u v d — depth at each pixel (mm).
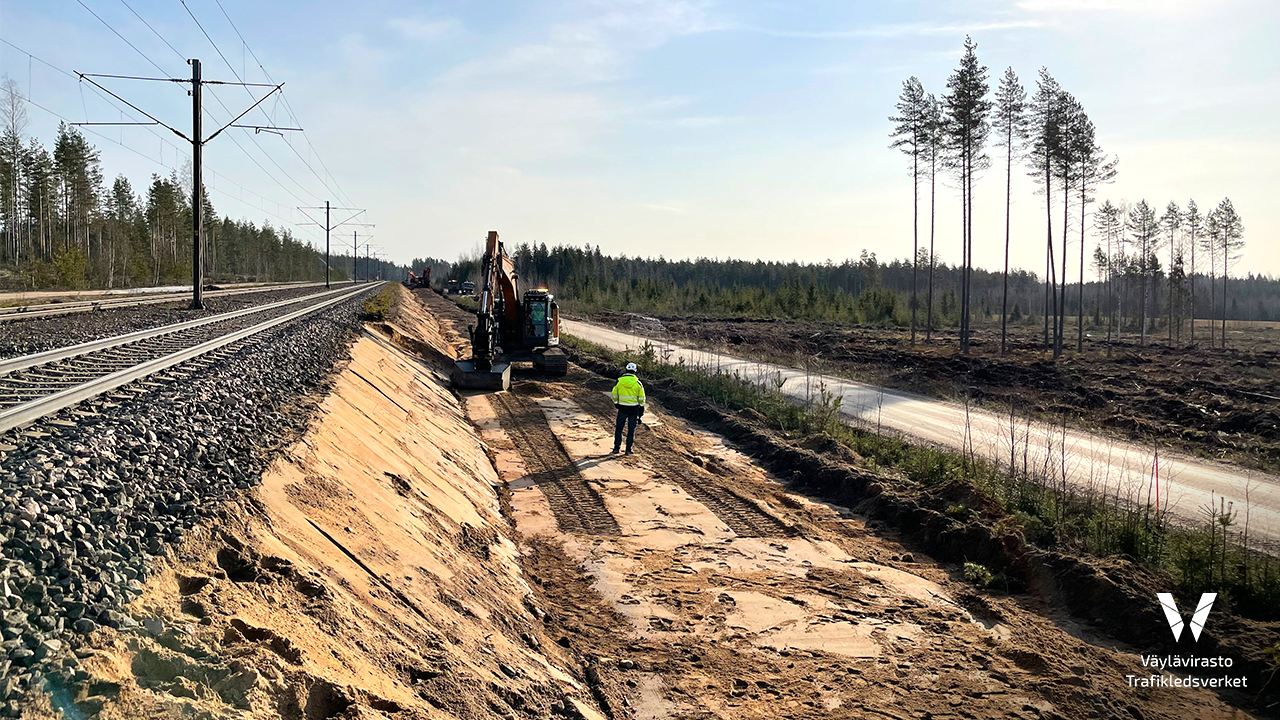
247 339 17609
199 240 29641
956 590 10070
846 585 10078
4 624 3672
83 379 10719
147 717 3422
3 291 46750
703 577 10250
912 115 48094
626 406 17516
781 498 14484
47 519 4809
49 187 71812
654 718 6613
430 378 25359
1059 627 9047
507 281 29766
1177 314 76562
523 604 8586
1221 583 9297
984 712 6852
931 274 51125
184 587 4746
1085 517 12156
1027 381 31922
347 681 4488
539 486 14758
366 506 8031
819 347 46875
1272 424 20953
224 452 7469
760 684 7352
